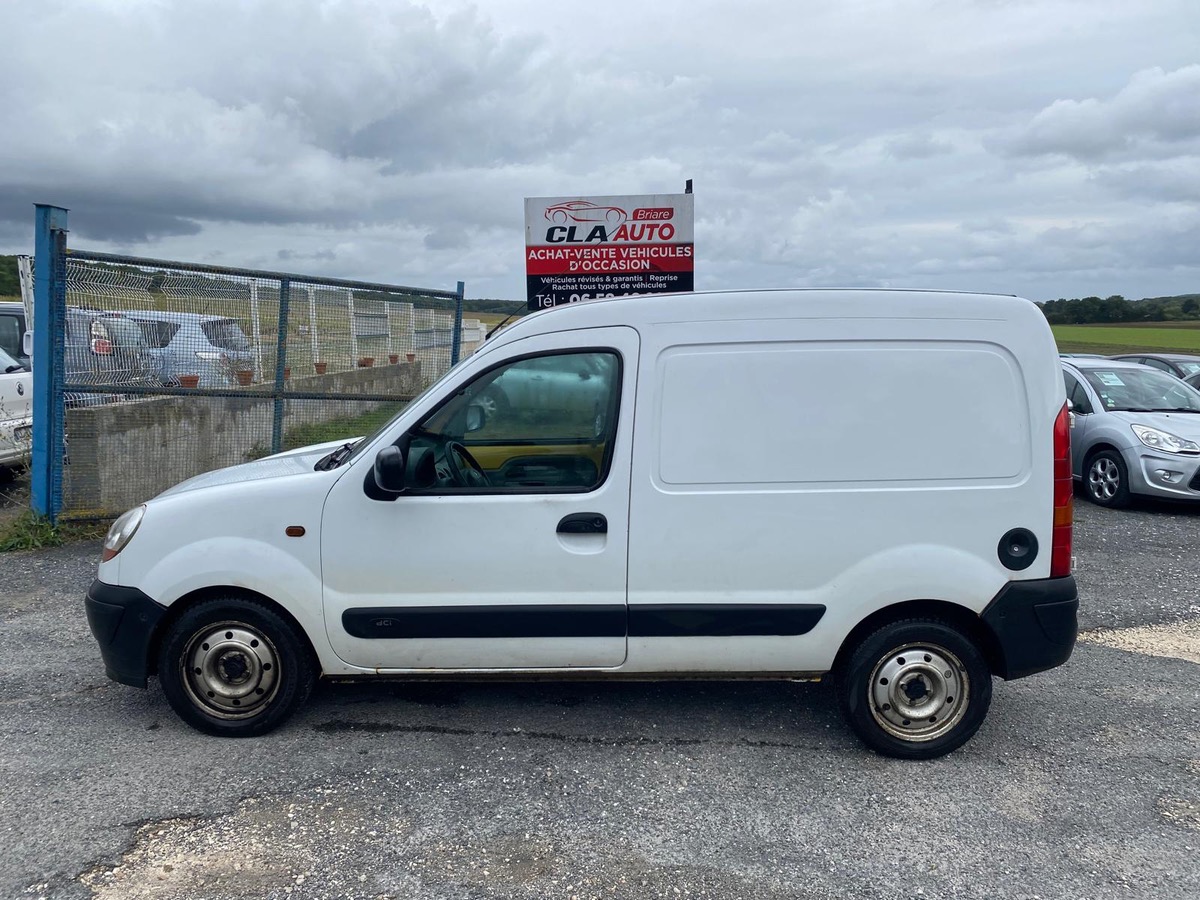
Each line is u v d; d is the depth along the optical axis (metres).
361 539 4.02
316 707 4.56
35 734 4.24
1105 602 6.49
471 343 14.56
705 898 3.09
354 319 9.84
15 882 3.12
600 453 4.03
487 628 4.02
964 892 3.13
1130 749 4.22
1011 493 3.94
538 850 3.35
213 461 8.48
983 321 3.95
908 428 3.94
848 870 3.25
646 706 4.64
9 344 11.22
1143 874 3.23
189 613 4.10
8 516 8.62
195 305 8.20
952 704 4.06
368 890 3.10
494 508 3.98
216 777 3.85
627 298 4.05
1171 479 9.34
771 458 3.94
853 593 3.96
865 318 3.95
